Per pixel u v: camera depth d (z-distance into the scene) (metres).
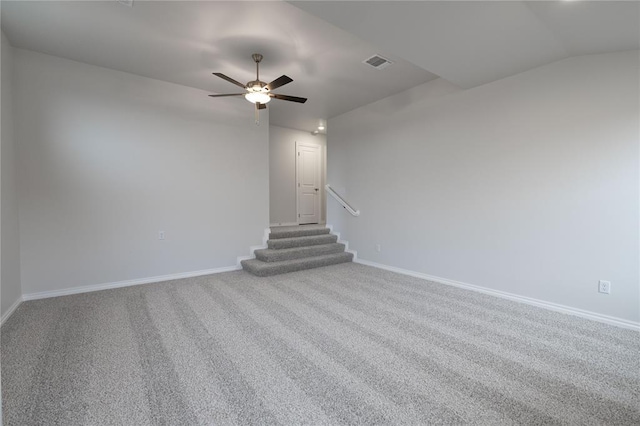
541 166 3.13
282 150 6.97
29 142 3.30
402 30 2.45
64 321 2.76
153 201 4.07
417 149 4.34
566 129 2.96
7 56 3.03
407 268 4.53
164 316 2.89
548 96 3.07
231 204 4.74
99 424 1.55
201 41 3.06
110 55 3.38
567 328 2.67
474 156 3.68
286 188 7.07
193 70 3.75
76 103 3.54
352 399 1.74
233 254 4.79
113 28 2.83
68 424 1.55
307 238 5.40
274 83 3.14
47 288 3.42
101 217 3.72
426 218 4.25
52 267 3.44
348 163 5.56
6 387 1.82
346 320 2.83
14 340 2.40
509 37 2.54
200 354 2.21
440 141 4.04
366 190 5.20
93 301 3.30
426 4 2.12
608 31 2.36
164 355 2.20
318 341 2.42
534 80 3.16
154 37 2.99
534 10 2.16
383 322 2.79
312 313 2.99
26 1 2.43
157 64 3.59
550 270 3.11
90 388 1.82
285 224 7.05
